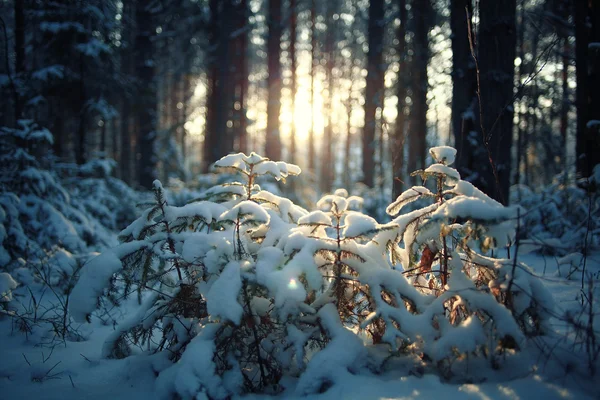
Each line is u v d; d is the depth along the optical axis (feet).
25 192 19.04
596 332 7.47
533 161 47.32
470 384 7.06
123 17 40.27
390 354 7.68
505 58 18.02
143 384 8.26
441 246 8.59
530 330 7.99
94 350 10.46
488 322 7.73
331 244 8.10
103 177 31.55
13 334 11.35
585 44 20.31
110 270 8.39
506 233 7.36
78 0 30.48
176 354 8.61
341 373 7.30
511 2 17.92
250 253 8.86
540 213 18.93
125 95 37.45
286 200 9.93
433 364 7.73
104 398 7.97
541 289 7.82
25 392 8.40
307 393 7.21
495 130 18.08
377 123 52.80
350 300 8.57
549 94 37.17
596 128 17.80
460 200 7.38
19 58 27.40
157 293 9.23
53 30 29.63
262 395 7.57
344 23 75.92
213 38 56.70
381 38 54.54
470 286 7.73
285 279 7.47
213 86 54.95
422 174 8.68
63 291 14.16
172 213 8.83
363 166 55.01
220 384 7.32
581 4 20.29
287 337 8.09
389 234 8.59
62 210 20.39
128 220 30.68
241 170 9.48
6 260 15.85
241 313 7.35
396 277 7.95
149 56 46.62
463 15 19.36
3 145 19.88
